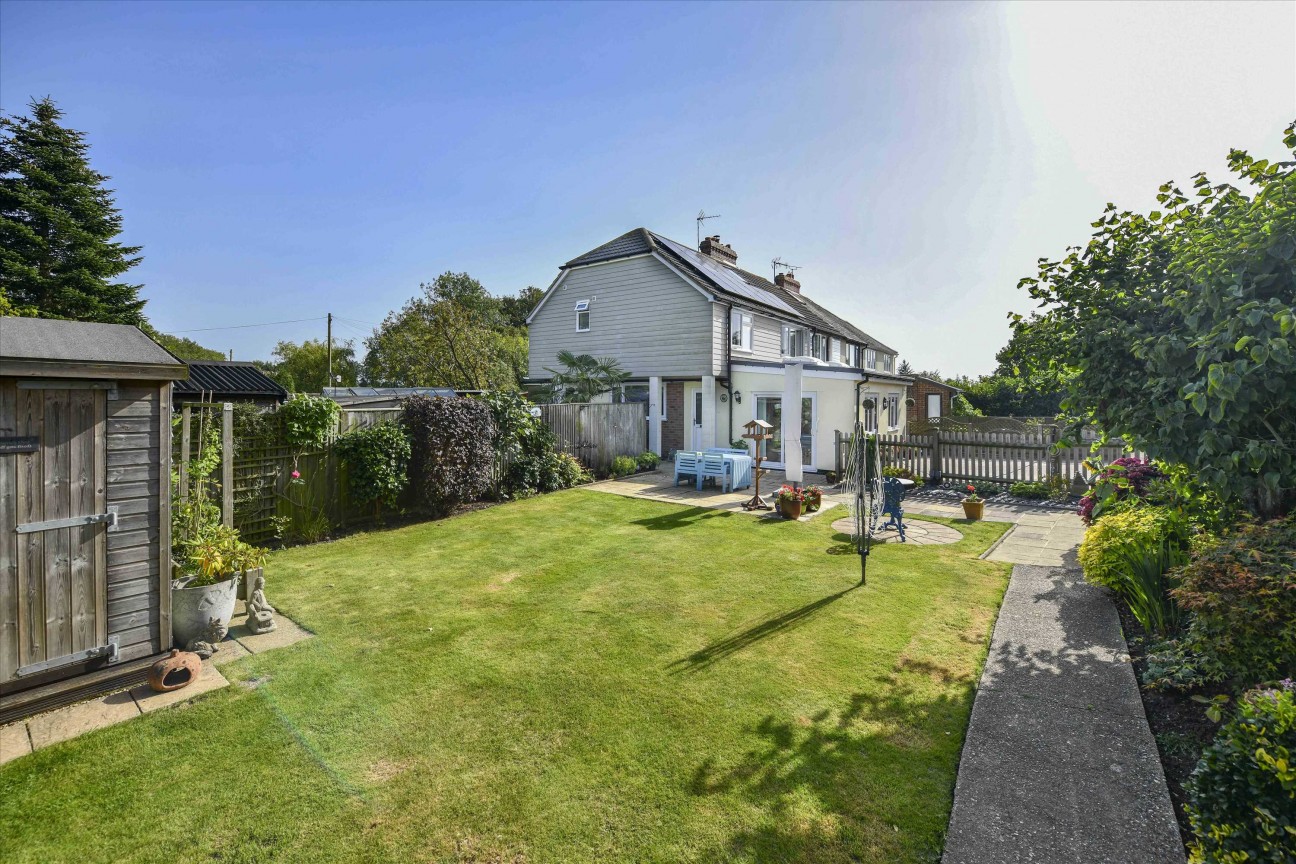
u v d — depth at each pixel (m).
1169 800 2.87
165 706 3.95
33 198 24.06
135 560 4.36
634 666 4.53
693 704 3.94
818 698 4.00
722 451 14.76
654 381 18.69
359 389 25.47
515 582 6.69
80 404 4.08
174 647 4.84
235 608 5.79
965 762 3.24
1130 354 4.58
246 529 8.05
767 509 11.02
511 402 12.19
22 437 3.81
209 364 15.99
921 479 14.26
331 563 7.45
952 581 6.66
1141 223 4.70
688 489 13.49
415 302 32.38
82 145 26.00
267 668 4.52
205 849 2.66
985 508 11.54
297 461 8.64
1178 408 3.86
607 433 15.88
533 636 5.14
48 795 3.03
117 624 4.26
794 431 13.39
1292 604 3.04
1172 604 4.69
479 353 28.95
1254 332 3.48
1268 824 1.98
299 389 43.88
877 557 7.74
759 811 2.88
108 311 25.62
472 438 10.40
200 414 7.40
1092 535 5.84
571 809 2.91
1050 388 5.91
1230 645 3.22
